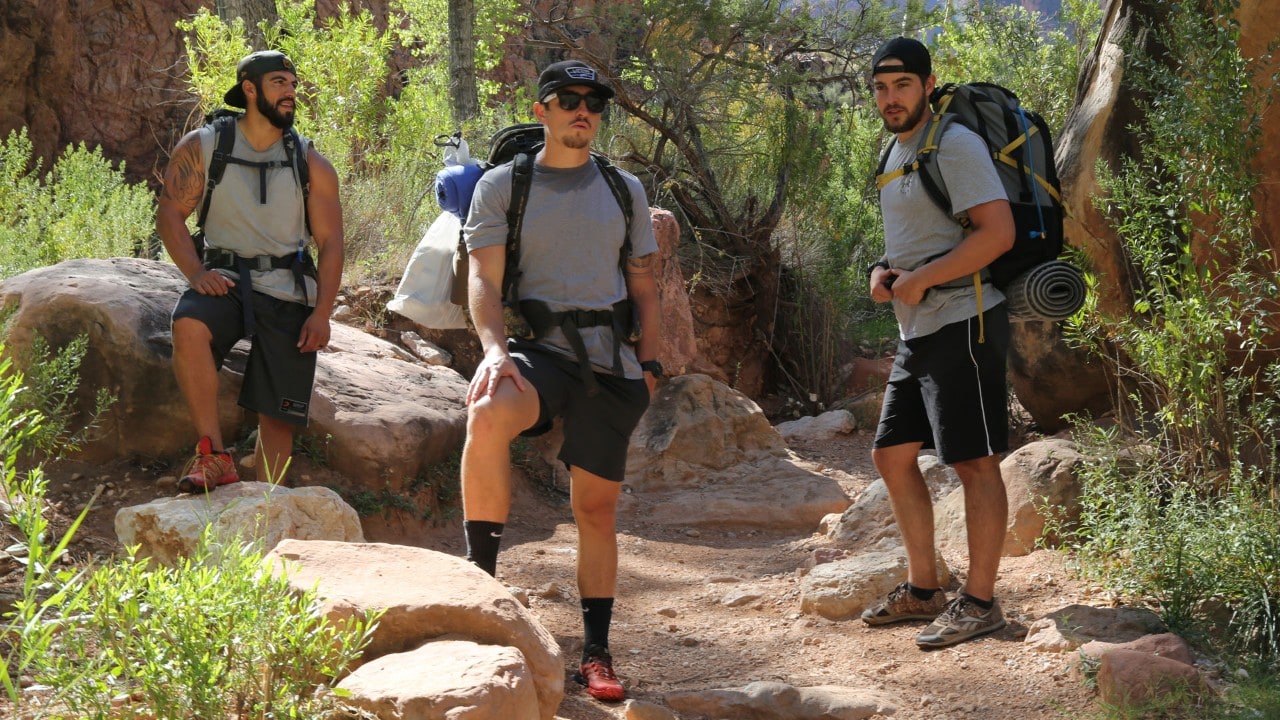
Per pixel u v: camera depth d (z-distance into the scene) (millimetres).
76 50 15688
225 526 3820
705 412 7164
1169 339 4633
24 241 7828
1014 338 6219
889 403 4191
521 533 5719
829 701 3480
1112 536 4199
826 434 8359
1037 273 3889
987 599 4000
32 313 4855
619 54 11703
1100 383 5930
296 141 4617
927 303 3934
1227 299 4488
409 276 4559
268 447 4750
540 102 3527
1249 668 3482
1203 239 5020
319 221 4691
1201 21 4566
